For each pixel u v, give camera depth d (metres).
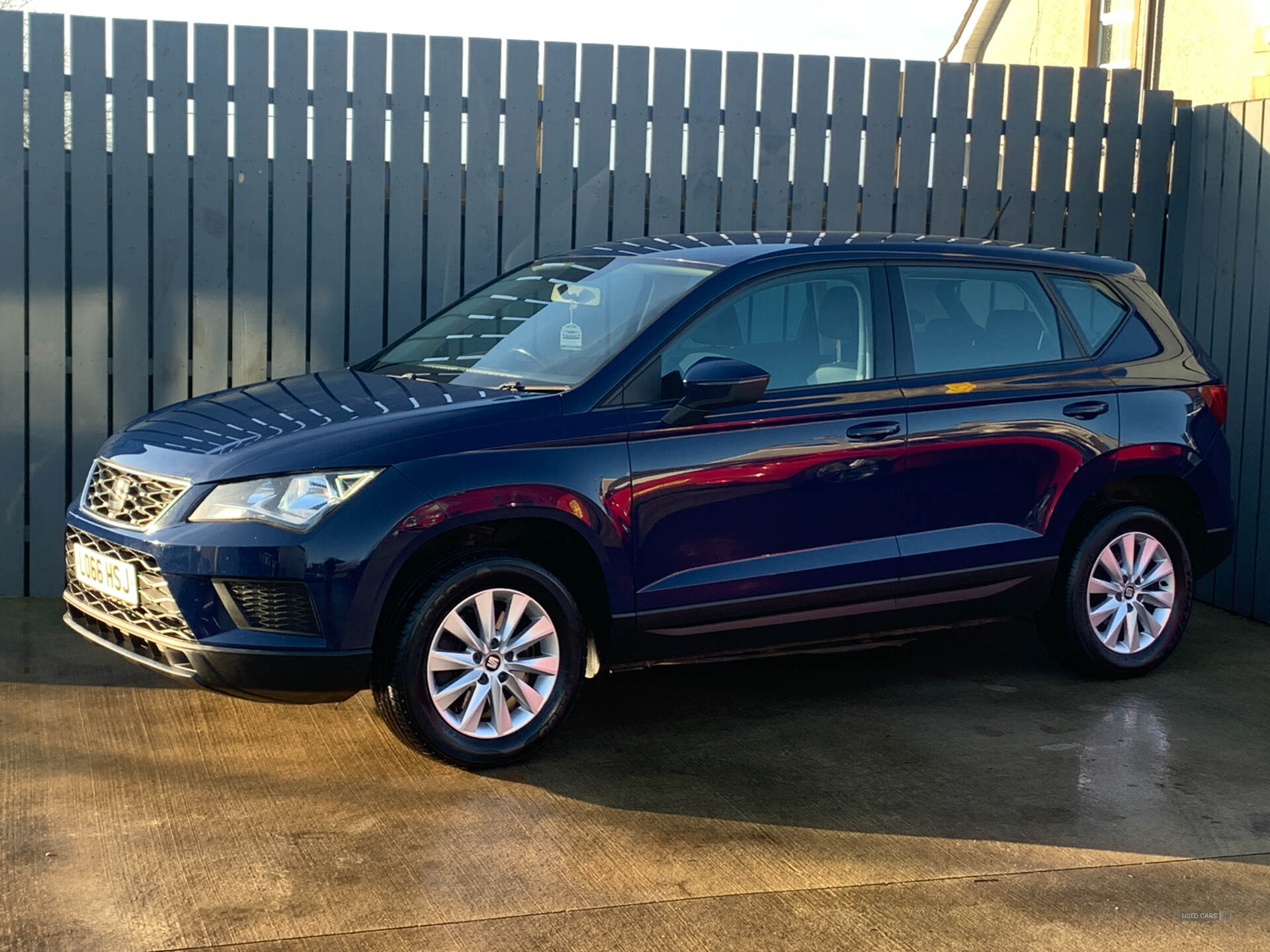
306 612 4.27
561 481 4.59
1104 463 5.70
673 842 4.09
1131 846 4.13
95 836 4.03
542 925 3.53
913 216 7.77
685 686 5.78
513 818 4.25
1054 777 4.73
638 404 4.80
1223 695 5.79
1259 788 4.68
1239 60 10.09
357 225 7.12
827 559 5.12
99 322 6.92
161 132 6.87
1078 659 5.87
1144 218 8.05
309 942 3.40
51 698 5.32
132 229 6.91
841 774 4.73
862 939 3.48
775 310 5.17
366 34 7.02
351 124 7.06
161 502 4.43
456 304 6.05
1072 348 5.77
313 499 4.29
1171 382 5.95
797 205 7.58
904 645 6.18
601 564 4.70
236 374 7.09
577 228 7.37
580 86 7.28
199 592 4.27
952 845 4.12
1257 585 7.20
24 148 6.79
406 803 4.35
